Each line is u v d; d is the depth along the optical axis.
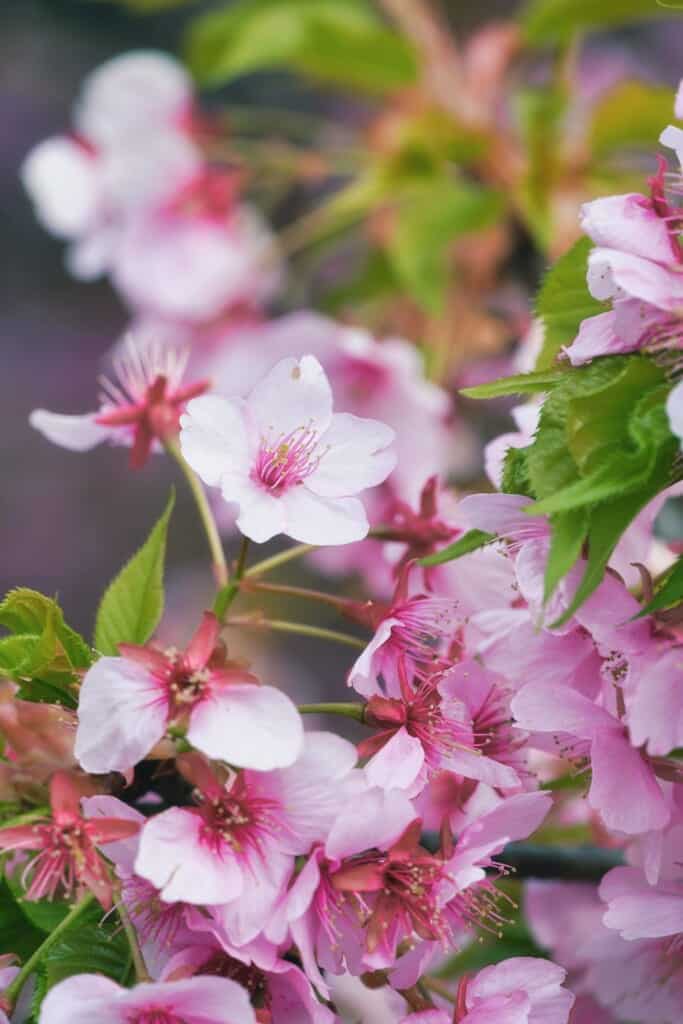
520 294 0.92
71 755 0.65
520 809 0.66
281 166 1.00
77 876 0.64
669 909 0.66
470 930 0.68
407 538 0.70
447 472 0.92
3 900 0.67
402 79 0.93
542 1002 0.66
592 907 0.75
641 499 0.62
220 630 0.67
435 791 0.66
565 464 0.62
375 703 0.66
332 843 0.64
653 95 0.87
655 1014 0.70
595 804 0.65
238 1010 0.63
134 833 0.64
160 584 0.67
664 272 0.62
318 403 0.66
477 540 0.64
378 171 0.93
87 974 0.63
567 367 0.63
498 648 0.67
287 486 0.65
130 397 0.72
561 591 0.63
